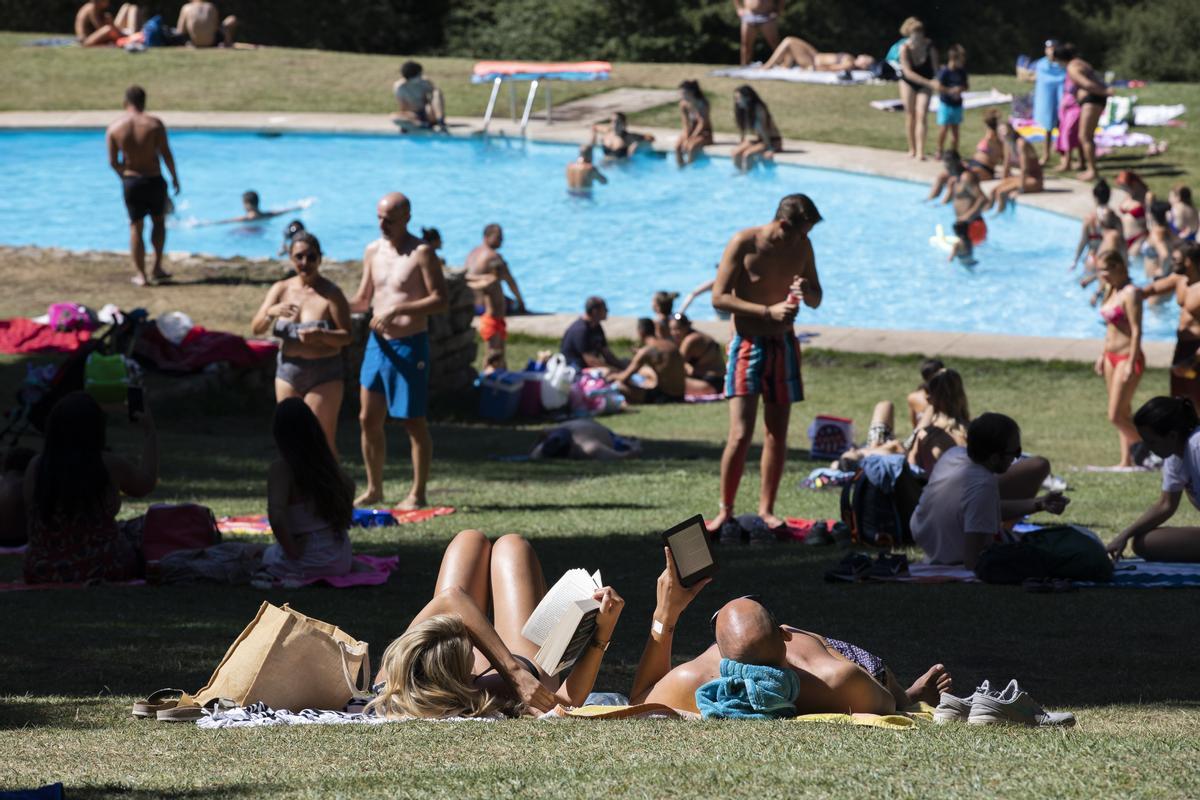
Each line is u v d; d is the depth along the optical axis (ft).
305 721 23.12
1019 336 96.99
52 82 181.16
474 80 164.35
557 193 145.38
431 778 18.40
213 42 203.21
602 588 24.50
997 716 22.98
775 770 18.52
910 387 89.45
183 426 73.41
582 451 69.62
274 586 38.27
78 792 17.93
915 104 146.10
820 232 129.39
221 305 91.56
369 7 273.54
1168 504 42.22
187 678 27.91
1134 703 27.20
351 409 83.66
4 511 43.47
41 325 82.64
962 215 124.57
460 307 90.27
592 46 264.52
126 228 131.85
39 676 27.53
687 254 126.31
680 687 24.29
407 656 23.15
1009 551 39.78
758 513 50.72
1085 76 135.54
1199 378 60.44
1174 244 107.04
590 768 18.85
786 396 47.60
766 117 148.87
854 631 34.32
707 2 263.08
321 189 146.82
